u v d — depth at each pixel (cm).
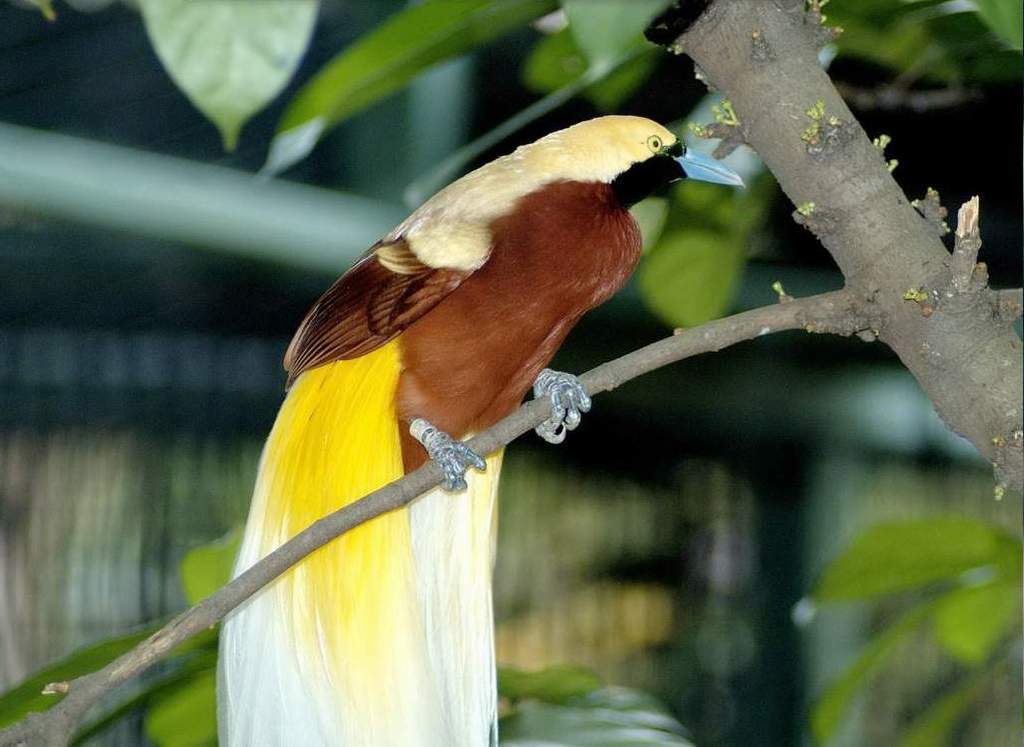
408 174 1161
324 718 774
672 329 1222
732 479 1384
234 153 1135
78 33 1115
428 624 855
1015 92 1128
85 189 1085
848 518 1323
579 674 777
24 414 1202
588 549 1440
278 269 1151
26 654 1183
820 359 1301
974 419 610
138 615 1209
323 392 816
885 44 859
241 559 792
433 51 720
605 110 1029
